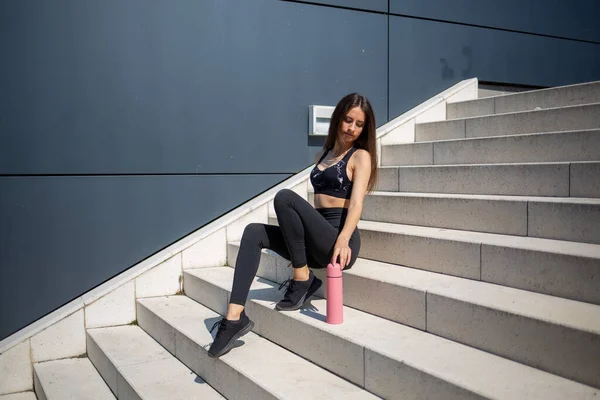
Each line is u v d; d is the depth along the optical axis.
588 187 3.09
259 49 4.64
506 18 5.84
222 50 4.51
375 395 2.45
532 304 2.40
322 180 3.19
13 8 3.88
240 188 4.63
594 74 6.48
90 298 4.09
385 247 3.43
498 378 2.11
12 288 3.97
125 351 3.65
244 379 2.71
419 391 2.23
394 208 3.86
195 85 4.43
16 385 3.89
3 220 3.93
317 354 2.81
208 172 4.51
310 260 3.15
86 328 4.09
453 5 5.53
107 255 4.22
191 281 4.23
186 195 4.45
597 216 2.73
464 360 2.30
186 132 4.42
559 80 6.23
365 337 2.61
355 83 5.06
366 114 3.10
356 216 2.96
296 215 2.98
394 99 5.26
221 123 4.53
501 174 3.54
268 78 4.69
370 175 3.18
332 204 3.17
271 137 4.73
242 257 3.05
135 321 4.24
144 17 4.24
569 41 6.28
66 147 4.06
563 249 2.59
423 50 5.40
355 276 3.11
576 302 2.43
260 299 3.39
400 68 5.28
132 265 4.30
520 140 3.77
